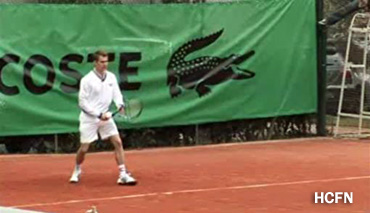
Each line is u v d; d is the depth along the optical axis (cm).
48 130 3147
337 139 3575
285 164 2800
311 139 3578
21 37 3089
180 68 3356
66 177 2548
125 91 3253
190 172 2627
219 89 3422
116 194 2217
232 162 2869
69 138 3200
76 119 3173
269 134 3578
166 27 3325
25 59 3097
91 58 3194
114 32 3234
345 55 3722
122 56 3247
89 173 2622
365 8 3575
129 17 3253
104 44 3216
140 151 3225
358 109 3800
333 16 3597
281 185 2345
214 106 3422
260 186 2333
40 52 3120
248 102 3494
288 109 3581
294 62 3588
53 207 2027
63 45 3152
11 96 3081
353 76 3788
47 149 3170
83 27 3180
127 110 3256
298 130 3647
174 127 3378
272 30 3528
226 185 2356
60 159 2997
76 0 3494
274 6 3531
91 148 3197
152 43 3297
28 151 3156
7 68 3069
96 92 2386
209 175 2562
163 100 3328
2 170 2708
